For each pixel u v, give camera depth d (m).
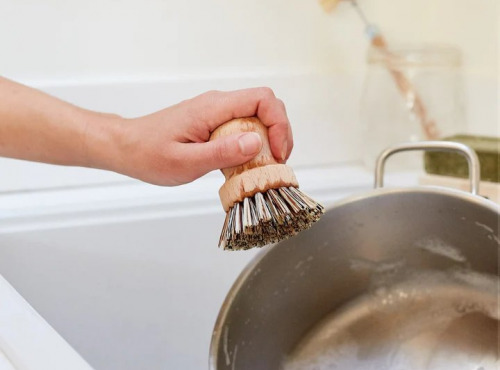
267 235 0.48
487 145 0.79
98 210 0.77
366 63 0.92
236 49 0.89
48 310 0.75
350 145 0.94
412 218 0.61
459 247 0.60
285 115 0.51
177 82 0.86
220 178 0.87
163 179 0.53
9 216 0.75
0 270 0.74
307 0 0.90
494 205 0.56
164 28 0.85
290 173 0.48
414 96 0.91
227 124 0.50
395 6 0.95
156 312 0.78
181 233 0.78
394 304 0.63
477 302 0.61
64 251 0.75
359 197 0.60
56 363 0.45
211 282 0.80
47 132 0.56
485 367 0.56
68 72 0.83
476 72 0.91
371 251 0.62
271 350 0.59
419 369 0.58
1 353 0.46
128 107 0.84
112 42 0.84
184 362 0.79
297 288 0.61
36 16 0.81
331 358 0.61
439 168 0.82
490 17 0.88
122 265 0.77
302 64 0.92
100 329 0.77
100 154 0.55
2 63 0.81
